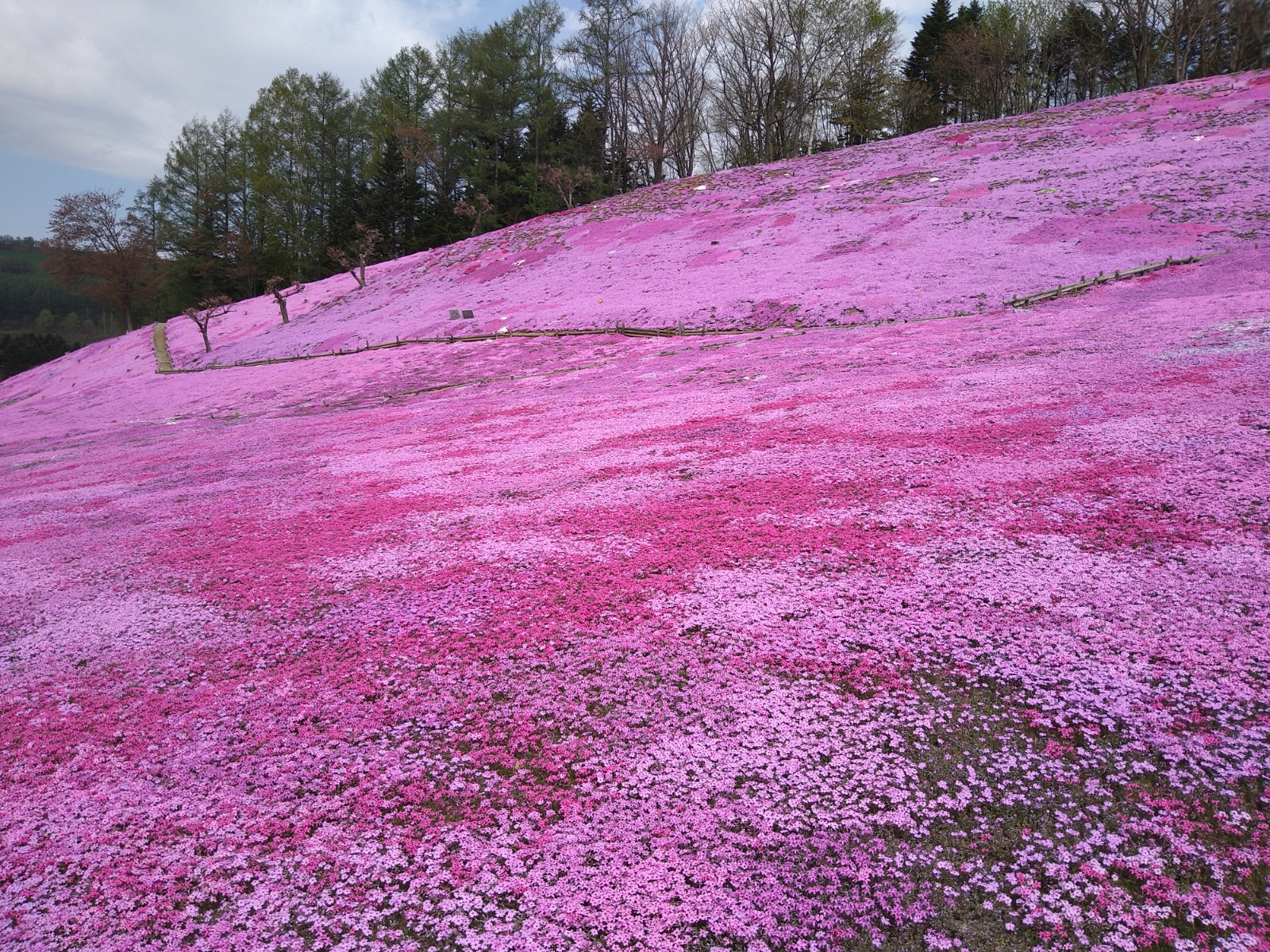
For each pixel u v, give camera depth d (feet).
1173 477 21.83
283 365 105.81
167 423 80.53
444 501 30.42
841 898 10.86
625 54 225.35
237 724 16.34
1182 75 167.43
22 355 254.88
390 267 172.14
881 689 15.25
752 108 217.15
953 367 40.93
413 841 12.61
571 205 190.70
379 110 256.11
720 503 25.86
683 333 80.64
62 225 228.02
